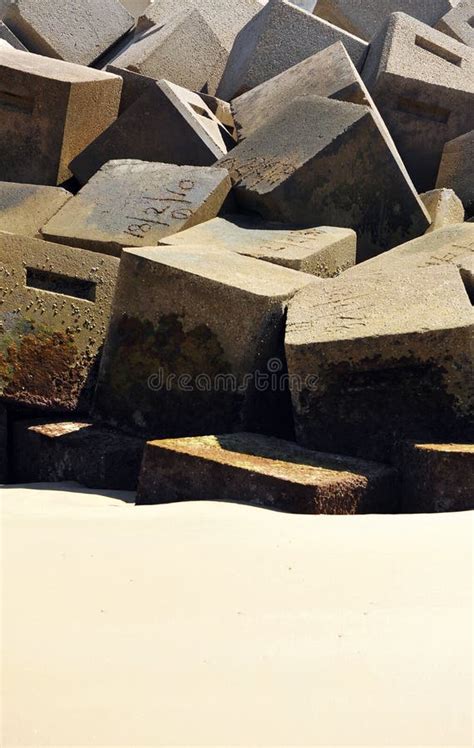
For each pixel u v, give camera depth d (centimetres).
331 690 264
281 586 337
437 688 264
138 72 1230
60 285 679
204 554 371
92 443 615
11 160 1007
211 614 315
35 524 418
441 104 1070
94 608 322
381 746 240
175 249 672
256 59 1206
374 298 594
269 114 1046
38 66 1016
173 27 1264
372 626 303
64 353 667
